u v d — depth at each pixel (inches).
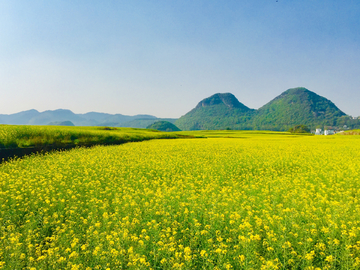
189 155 965.2
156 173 631.2
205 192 434.6
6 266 205.8
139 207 354.6
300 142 1737.2
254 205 361.4
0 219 298.4
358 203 376.2
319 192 428.1
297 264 203.8
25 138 1139.9
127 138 1852.9
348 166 648.4
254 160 808.3
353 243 227.1
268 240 236.7
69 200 381.1
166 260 205.5
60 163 755.4
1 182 490.3
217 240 237.1
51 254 212.8
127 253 222.5
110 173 612.7
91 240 253.4
